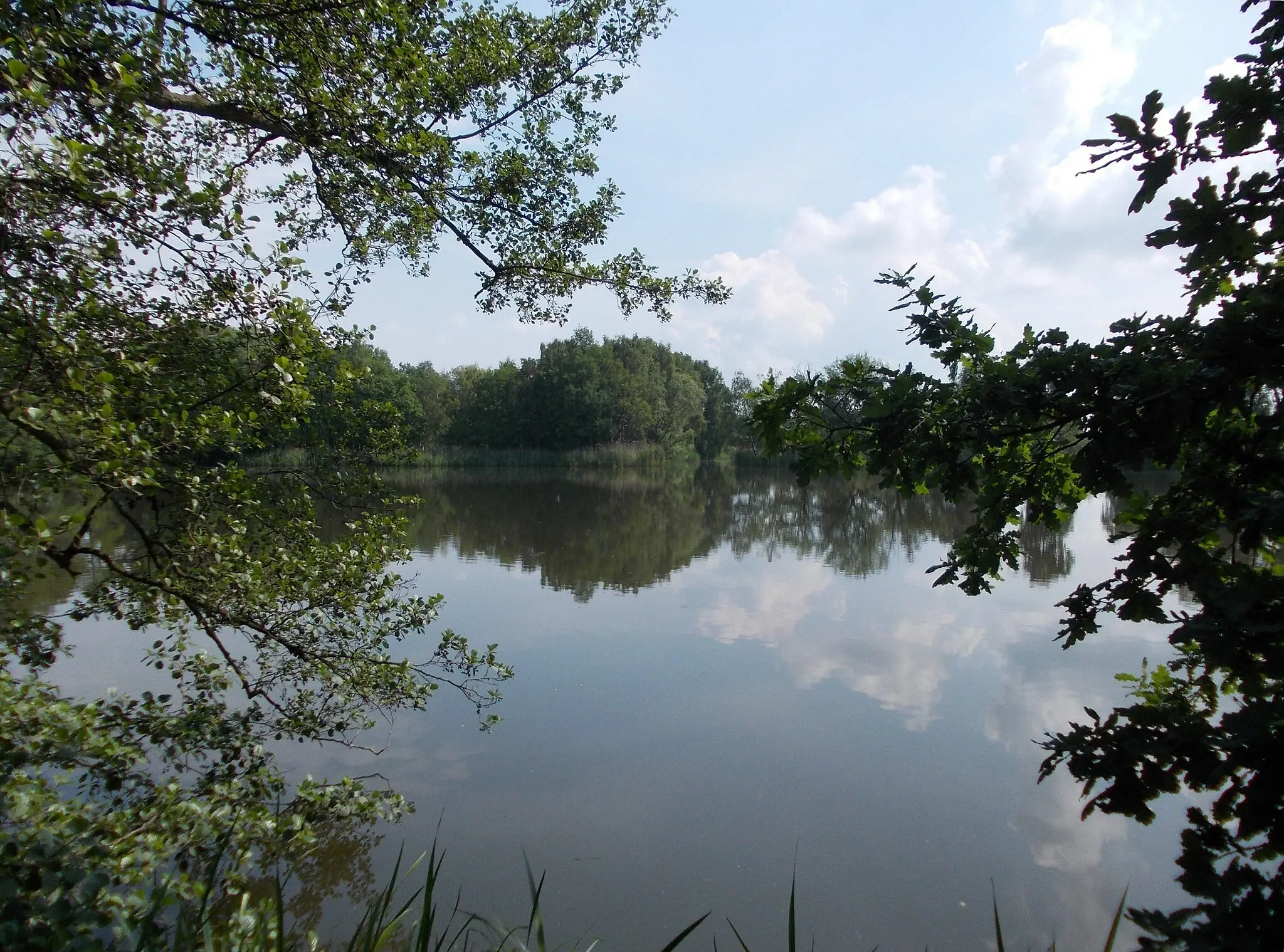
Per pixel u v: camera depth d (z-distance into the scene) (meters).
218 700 7.33
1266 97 1.61
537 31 7.21
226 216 4.10
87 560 10.13
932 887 5.41
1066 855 5.77
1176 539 1.96
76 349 3.73
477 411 65.38
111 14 4.07
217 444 4.48
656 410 70.44
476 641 11.09
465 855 5.73
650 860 5.68
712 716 8.34
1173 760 1.66
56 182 3.44
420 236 7.09
